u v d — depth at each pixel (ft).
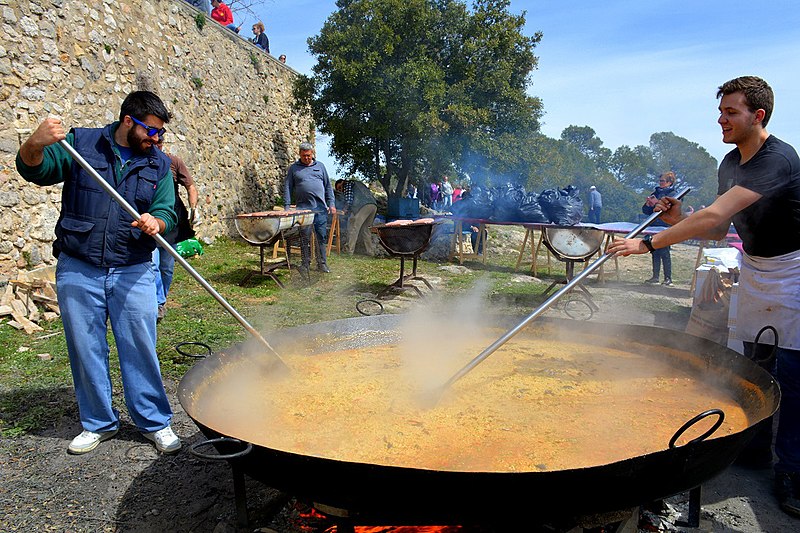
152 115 8.74
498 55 46.85
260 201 44.75
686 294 25.30
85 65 23.91
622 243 8.20
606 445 6.21
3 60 19.71
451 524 5.20
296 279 25.38
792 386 8.17
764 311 8.43
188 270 8.46
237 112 40.68
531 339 10.91
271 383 8.39
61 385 12.36
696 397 7.70
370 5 41.81
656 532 7.27
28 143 7.90
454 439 6.38
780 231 8.02
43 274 20.34
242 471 6.34
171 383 12.66
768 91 7.57
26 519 7.70
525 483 4.80
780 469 8.28
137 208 9.02
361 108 42.04
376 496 5.11
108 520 7.72
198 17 34.81
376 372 8.96
